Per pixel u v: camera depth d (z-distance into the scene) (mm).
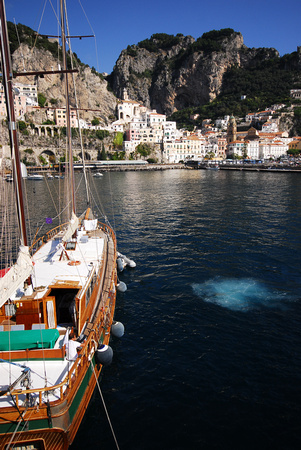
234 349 16859
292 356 16266
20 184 12367
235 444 11484
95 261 19172
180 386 14297
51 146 157250
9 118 11891
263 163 174875
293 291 23297
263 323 19219
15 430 9258
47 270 17203
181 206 60062
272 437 11758
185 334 18250
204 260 29984
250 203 61969
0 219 40031
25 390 9039
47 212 52719
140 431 12023
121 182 109438
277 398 13602
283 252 31750
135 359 16156
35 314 12273
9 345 10820
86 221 27859
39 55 188500
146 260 30391
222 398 13617
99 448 11336
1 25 11297
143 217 50250
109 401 13453
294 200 64500
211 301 22016
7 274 11125
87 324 13641
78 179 119875
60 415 9352
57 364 10922
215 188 89062
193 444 11484
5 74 11656
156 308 21281
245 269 27562
